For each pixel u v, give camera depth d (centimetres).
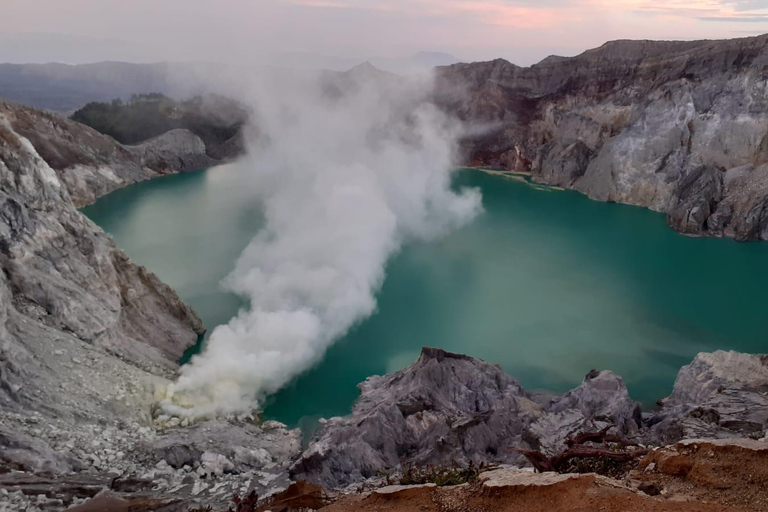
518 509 957
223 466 2325
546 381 3516
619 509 869
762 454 1008
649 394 3359
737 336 4081
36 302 2864
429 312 4494
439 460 2322
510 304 4659
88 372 2684
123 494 1816
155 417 2742
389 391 3148
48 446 2011
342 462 2305
